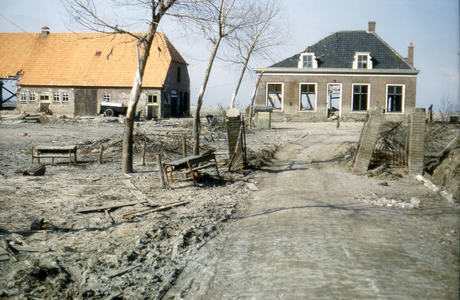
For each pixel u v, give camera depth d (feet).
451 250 17.31
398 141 42.80
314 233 20.29
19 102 143.84
